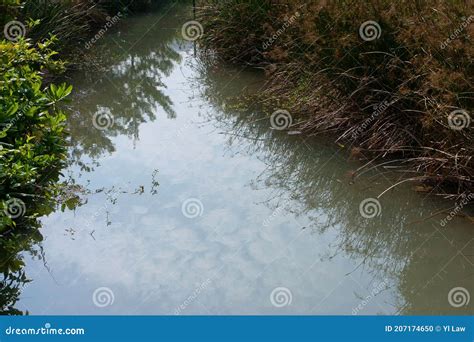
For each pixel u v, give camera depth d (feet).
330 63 17.80
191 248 12.84
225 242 13.08
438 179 14.42
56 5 26.66
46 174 16.15
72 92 23.82
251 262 12.32
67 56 26.22
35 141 15.71
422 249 12.66
